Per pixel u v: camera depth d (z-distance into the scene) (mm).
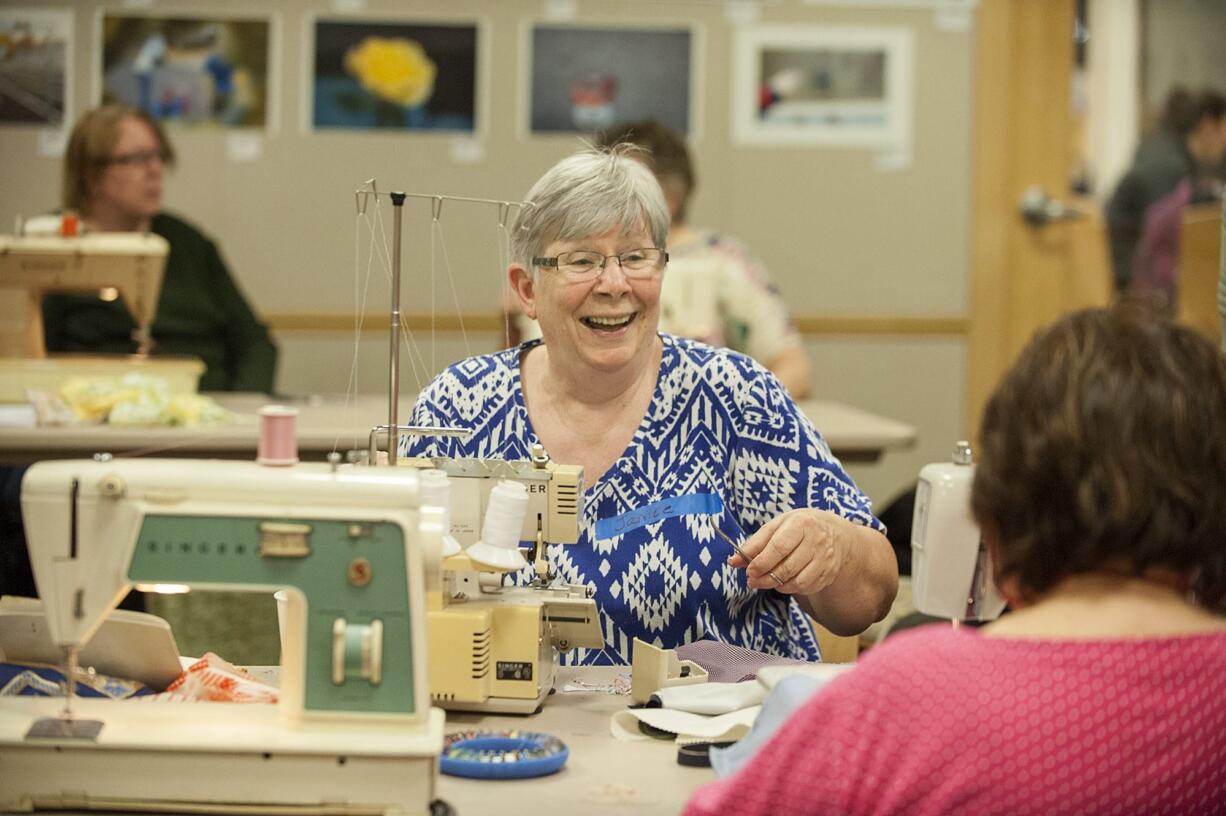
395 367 1787
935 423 5859
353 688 1397
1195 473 1157
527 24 5609
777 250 5758
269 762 1373
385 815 1371
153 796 1372
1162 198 5723
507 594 1796
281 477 1418
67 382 3557
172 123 5562
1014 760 1142
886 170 5738
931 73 5707
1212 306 4016
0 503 3248
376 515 1402
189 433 3250
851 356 5812
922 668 1173
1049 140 5750
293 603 1411
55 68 5512
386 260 1856
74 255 3680
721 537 2123
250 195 5602
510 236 2184
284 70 5570
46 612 1421
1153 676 1156
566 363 2141
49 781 1368
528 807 1387
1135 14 5695
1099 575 1198
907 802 1152
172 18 5523
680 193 4031
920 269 5793
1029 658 1165
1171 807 1155
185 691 1581
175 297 4594
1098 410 1161
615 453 2180
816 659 2193
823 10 5664
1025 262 5805
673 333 3920
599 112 5660
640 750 1566
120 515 1410
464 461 1837
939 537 1762
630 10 5629
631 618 2104
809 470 2152
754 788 1185
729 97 5684
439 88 5605
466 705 1701
